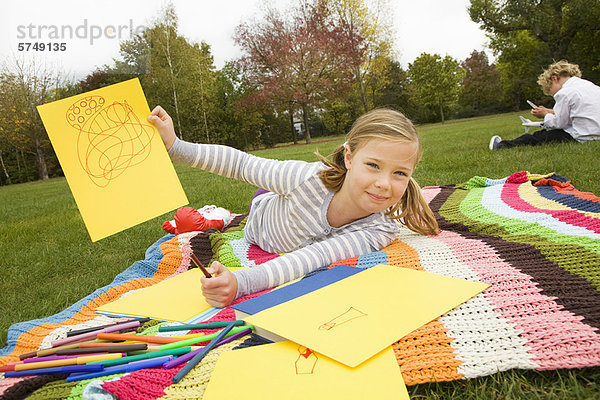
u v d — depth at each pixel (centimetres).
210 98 3244
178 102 2939
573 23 2517
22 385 121
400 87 4525
